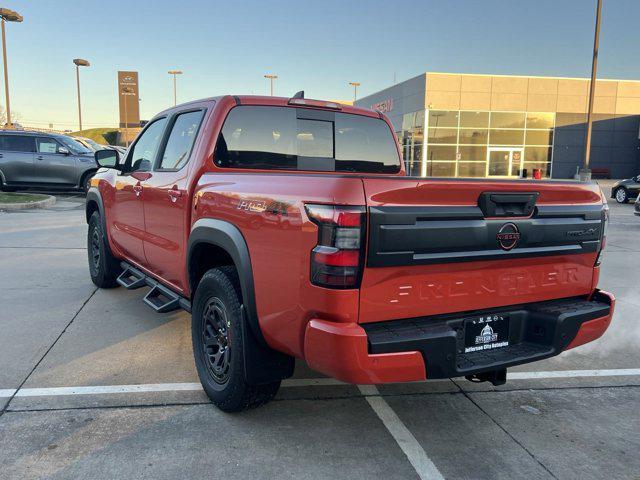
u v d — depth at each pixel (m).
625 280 7.40
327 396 3.67
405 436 3.15
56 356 4.20
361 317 2.53
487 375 3.12
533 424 3.34
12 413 3.28
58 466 2.75
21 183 16.45
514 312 3.09
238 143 3.88
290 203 2.67
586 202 3.22
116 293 6.09
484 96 31.53
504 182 2.80
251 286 2.97
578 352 4.69
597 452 3.03
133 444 2.97
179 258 3.95
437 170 31.81
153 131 4.91
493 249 2.83
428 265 2.64
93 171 16.70
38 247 8.98
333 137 4.38
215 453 2.90
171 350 4.39
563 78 31.97
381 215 2.46
